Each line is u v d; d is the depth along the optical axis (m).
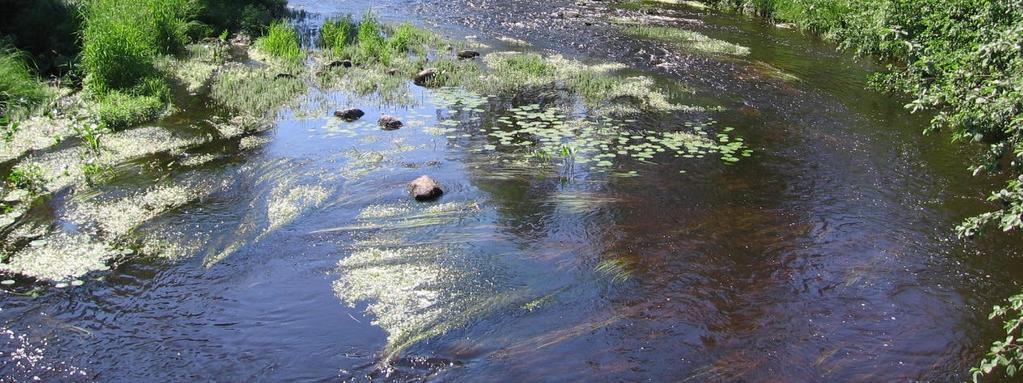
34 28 12.12
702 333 5.32
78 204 7.10
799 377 4.89
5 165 7.98
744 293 5.86
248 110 10.30
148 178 7.77
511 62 13.62
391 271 6.02
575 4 22.00
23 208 6.97
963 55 8.23
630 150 9.08
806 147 9.43
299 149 8.80
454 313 5.48
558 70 13.27
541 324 5.38
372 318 5.39
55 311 5.38
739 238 6.77
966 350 5.24
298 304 5.53
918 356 5.16
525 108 10.80
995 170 6.38
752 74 13.52
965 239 6.85
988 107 6.50
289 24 16.34
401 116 10.30
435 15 19.27
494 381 4.75
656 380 4.81
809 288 5.96
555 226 6.92
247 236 6.54
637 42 16.39
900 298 5.86
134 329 5.19
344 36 14.84
